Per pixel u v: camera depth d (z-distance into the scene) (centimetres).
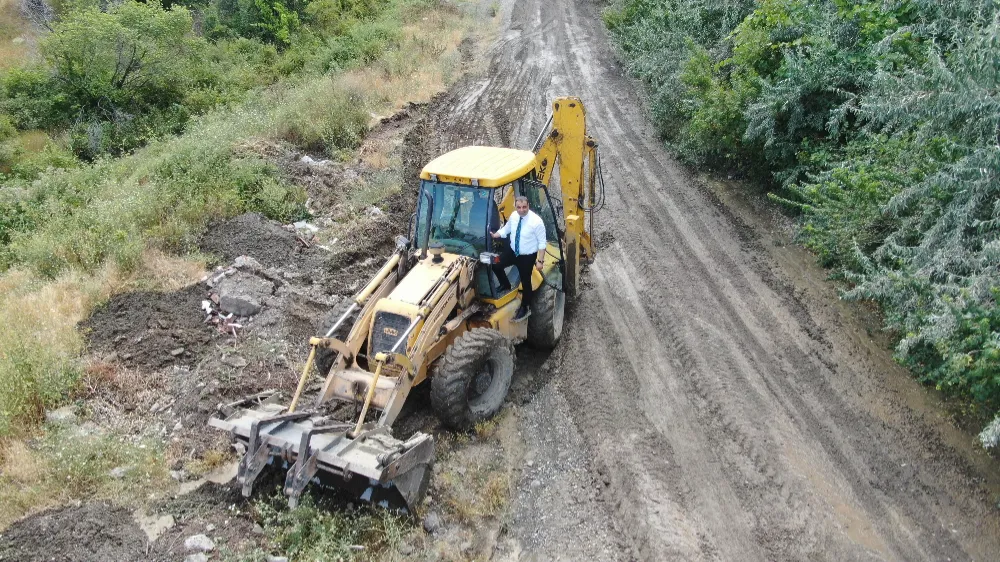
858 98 1008
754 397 692
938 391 695
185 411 661
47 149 1587
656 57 1602
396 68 1927
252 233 982
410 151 1401
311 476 510
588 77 1909
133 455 599
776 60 1209
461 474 604
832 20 1111
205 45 2052
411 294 627
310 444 516
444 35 2383
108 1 2125
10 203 1111
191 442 625
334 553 511
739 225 1076
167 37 1903
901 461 612
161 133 1705
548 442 647
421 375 623
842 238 876
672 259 977
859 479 593
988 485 586
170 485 579
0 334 738
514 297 725
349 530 528
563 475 608
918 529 545
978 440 629
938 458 615
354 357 616
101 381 694
